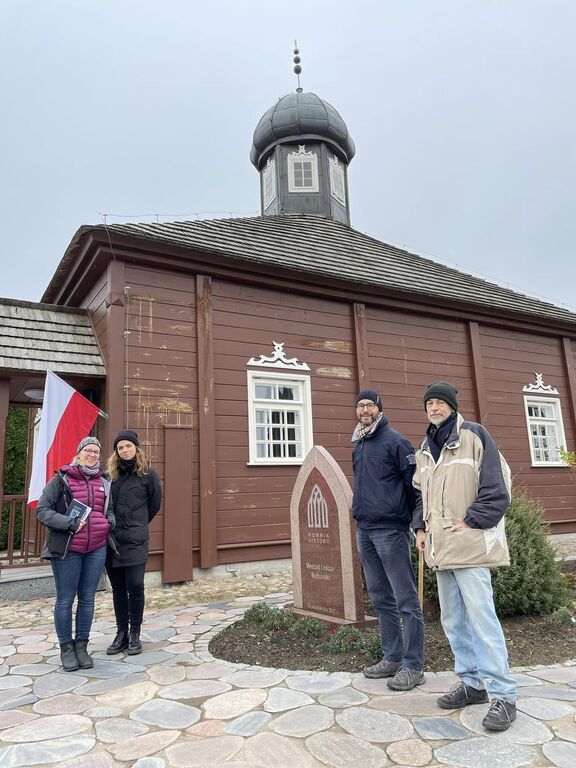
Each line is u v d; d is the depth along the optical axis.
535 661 4.16
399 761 2.69
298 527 5.45
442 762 2.66
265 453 9.42
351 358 10.53
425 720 3.13
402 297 11.06
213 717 3.30
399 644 3.89
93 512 4.59
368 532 3.89
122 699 3.68
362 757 2.74
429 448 3.43
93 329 9.01
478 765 2.62
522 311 12.66
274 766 2.69
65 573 4.45
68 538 4.41
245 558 8.66
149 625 5.69
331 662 4.19
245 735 3.04
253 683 3.85
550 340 13.71
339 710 3.31
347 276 10.30
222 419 8.90
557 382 13.55
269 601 6.69
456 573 3.21
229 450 8.86
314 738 2.96
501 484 3.17
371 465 3.91
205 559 8.22
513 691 3.05
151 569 7.80
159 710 3.46
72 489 4.57
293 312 10.04
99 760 2.84
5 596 7.20
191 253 8.78
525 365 13.04
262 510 8.91
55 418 7.43
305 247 11.49
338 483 4.98
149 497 5.02
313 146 15.47
